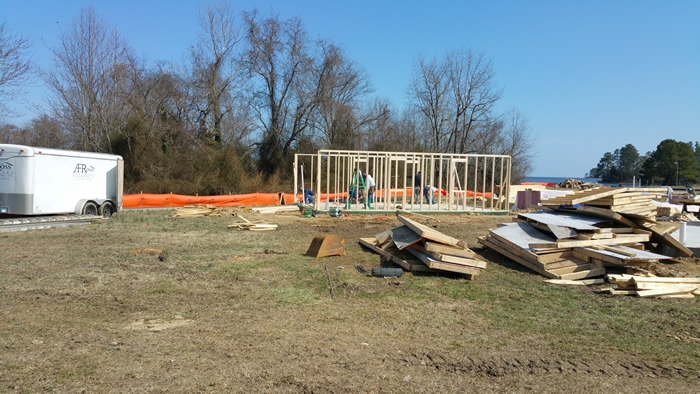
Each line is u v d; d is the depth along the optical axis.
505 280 8.17
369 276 8.18
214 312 6.02
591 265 8.42
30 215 14.39
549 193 23.80
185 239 12.01
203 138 32.53
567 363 4.64
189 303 6.41
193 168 29.59
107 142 29.08
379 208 19.44
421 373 4.30
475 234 13.70
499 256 10.07
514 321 5.99
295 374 4.14
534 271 8.77
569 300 7.02
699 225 11.72
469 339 5.29
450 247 8.38
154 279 7.69
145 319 5.66
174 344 4.80
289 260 9.42
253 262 9.18
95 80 29.52
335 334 5.30
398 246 8.93
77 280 7.48
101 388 3.74
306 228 14.48
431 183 19.52
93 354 4.45
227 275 8.09
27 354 4.41
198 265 8.84
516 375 4.34
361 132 36.47
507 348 5.02
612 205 9.49
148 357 4.42
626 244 9.20
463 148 38.50
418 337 5.30
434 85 38.84
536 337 5.41
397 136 40.44
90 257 9.38
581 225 9.25
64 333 5.05
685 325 5.90
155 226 14.53
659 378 4.33
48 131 32.03
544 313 6.36
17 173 13.77
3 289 6.83
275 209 20.23
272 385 3.91
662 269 8.87
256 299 6.67
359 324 5.70
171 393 3.70
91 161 16.20
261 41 32.69
